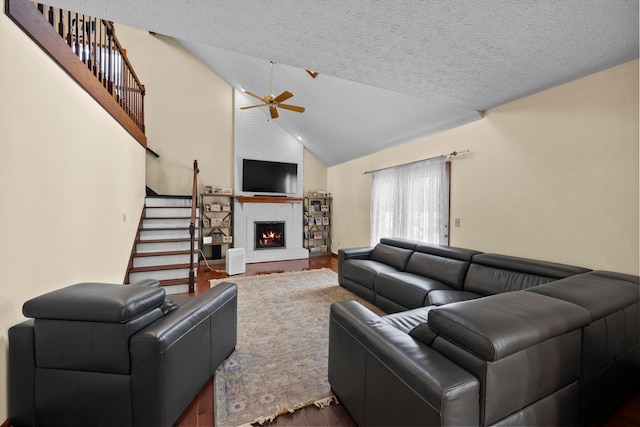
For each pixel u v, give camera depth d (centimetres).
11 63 151
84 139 235
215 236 593
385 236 489
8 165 148
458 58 206
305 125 579
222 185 610
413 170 420
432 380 99
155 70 557
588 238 225
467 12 156
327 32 177
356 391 145
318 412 162
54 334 135
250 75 525
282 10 155
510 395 104
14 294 151
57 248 195
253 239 627
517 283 244
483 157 314
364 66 222
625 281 181
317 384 187
